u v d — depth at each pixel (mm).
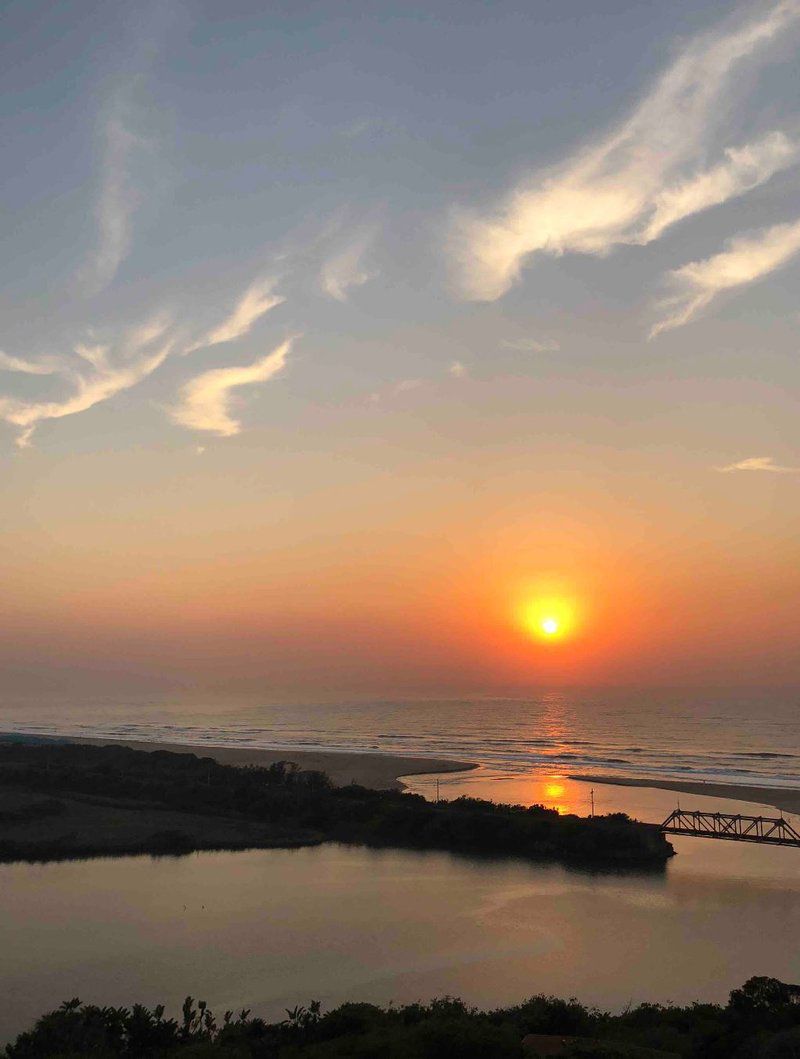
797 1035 30156
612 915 56719
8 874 66938
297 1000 42188
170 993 43000
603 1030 34031
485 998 42531
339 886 64188
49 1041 32281
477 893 62312
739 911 57719
